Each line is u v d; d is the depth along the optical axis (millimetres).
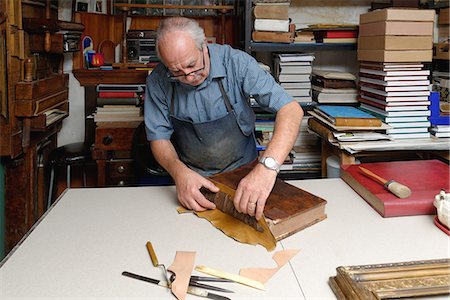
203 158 1942
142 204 1462
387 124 2277
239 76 1678
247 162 2014
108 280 1002
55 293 950
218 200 1354
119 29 2967
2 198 2387
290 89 2648
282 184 1454
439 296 887
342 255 1105
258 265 1062
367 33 2410
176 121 1805
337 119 2217
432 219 1315
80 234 1234
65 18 2930
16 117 2201
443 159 2336
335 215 1354
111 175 2777
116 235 1228
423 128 2293
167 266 1061
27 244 1171
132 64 2799
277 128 1464
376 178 1498
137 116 2717
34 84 2244
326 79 2629
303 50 2617
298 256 1104
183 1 2910
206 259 1092
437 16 2891
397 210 1327
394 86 2248
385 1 2939
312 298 933
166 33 1374
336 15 2975
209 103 1733
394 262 1055
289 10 2953
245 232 1222
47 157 2908
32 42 2377
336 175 2320
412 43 2209
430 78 2770
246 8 2494
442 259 1027
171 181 2721
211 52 1674
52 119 2465
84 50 2941
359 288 896
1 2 2059
